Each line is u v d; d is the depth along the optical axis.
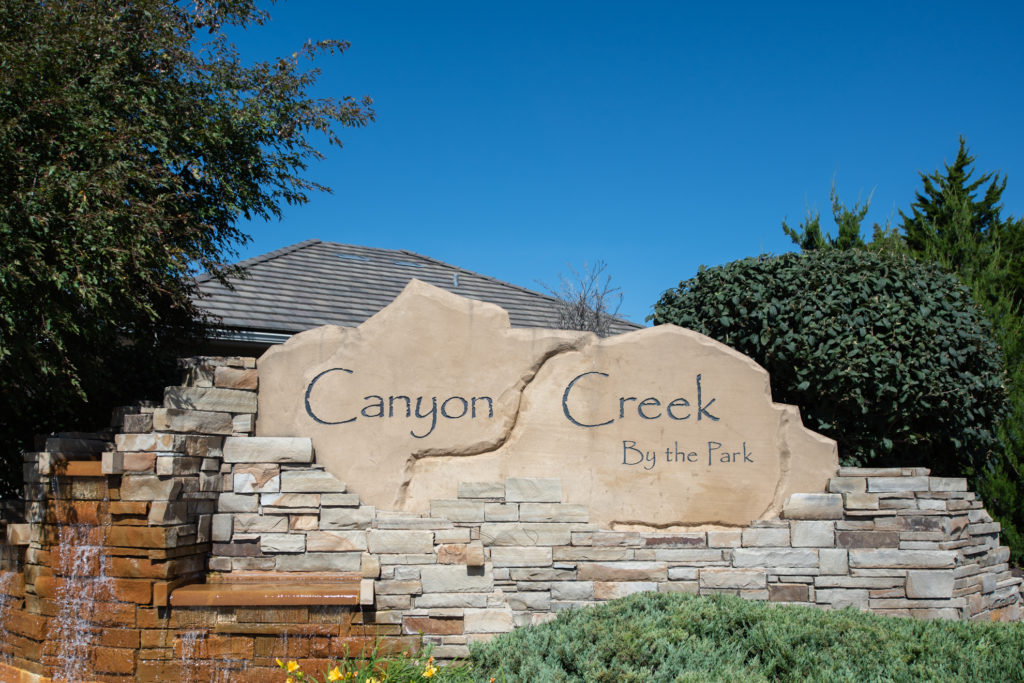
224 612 6.12
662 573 7.10
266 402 7.15
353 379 7.25
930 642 5.67
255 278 13.66
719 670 5.12
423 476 7.20
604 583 7.08
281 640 6.17
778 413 7.42
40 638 6.38
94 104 7.24
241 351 11.89
